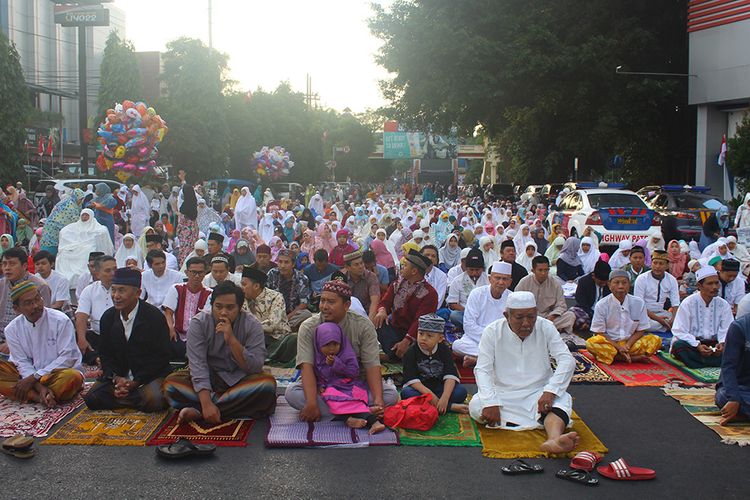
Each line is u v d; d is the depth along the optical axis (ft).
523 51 88.53
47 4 184.34
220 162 135.13
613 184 74.74
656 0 92.32
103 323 18.99
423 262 23.39
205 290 23.86
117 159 91.09
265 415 18.61
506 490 14.43
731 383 18.22
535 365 18.20
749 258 36.76
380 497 14.10
